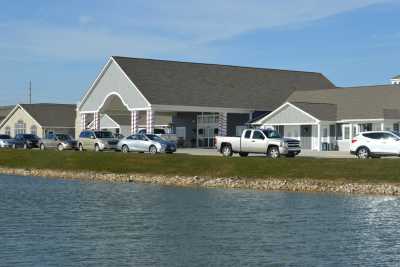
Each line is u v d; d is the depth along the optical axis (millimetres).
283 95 86938
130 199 39188
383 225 29422
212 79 84812
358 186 43406
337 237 26578
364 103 72938
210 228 28703
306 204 36750
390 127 69188
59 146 74188
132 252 23781
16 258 22719
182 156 54781
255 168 48938
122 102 80438
